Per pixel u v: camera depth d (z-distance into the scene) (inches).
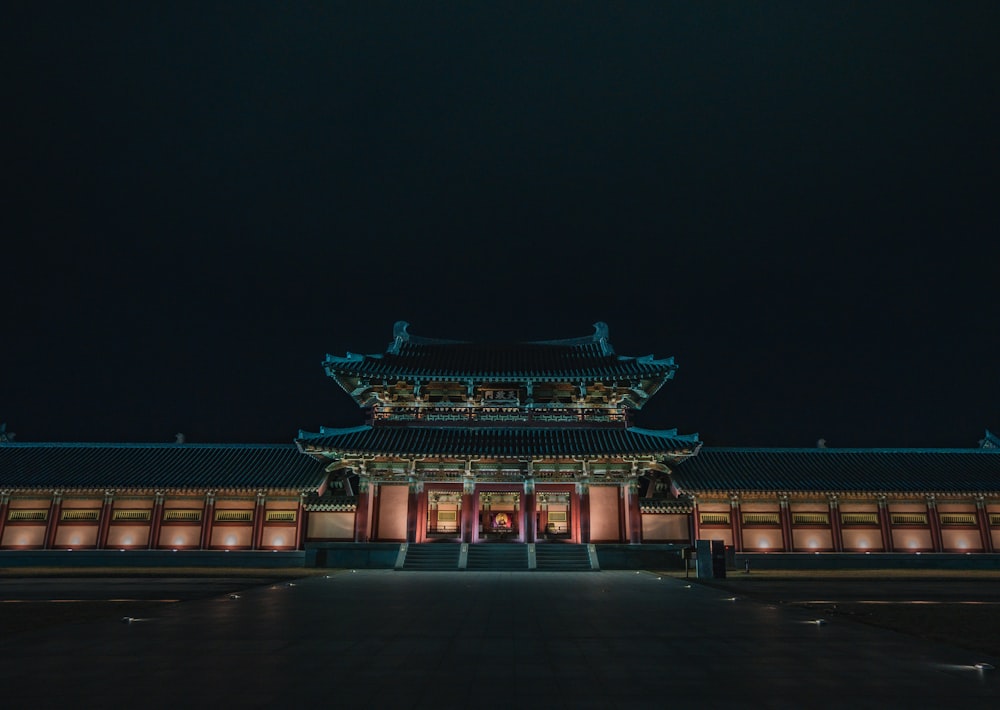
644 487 2261.3
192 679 429.7
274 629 650.8
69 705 367.9
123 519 2010.3
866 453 2315.5
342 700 379.6
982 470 2180.1
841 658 509.7
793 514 2085.4
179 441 2343.8
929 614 803.4
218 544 1987.0
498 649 543.8
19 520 2009.1
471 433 2091.5
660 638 605.9
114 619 729.6
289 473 2080.5
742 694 396.2
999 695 394.6
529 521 1957.4
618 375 2121.1
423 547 1847.9
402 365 2225.6
